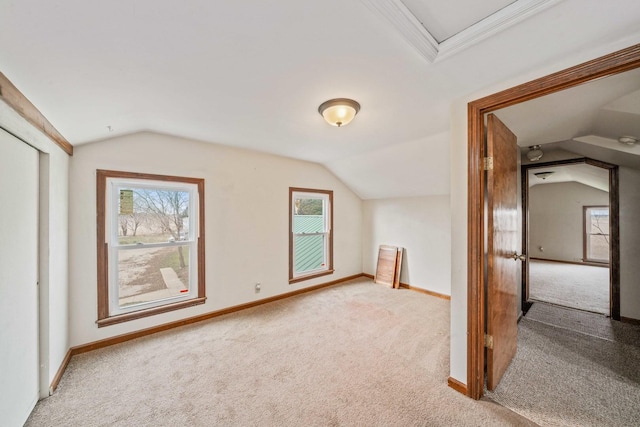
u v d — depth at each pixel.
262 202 3.47
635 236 2.88
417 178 3.58
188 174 2.84
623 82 1.55
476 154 1.68
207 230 2.98
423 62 1.36
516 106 1.90
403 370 2.02
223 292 3.11
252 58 1.31
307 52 1.26
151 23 1.01
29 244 1.60
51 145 1.82
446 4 1.01
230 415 1.58
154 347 2.35
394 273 4.27
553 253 6.95
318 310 3.26
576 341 2.50
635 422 1.52
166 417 1.56
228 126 2.40
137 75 1.42
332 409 1.62
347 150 3.31
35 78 1.26
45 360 1.73
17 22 0.90
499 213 1.83
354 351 2.30
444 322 2.90
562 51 1.26
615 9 0.97
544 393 1.76
